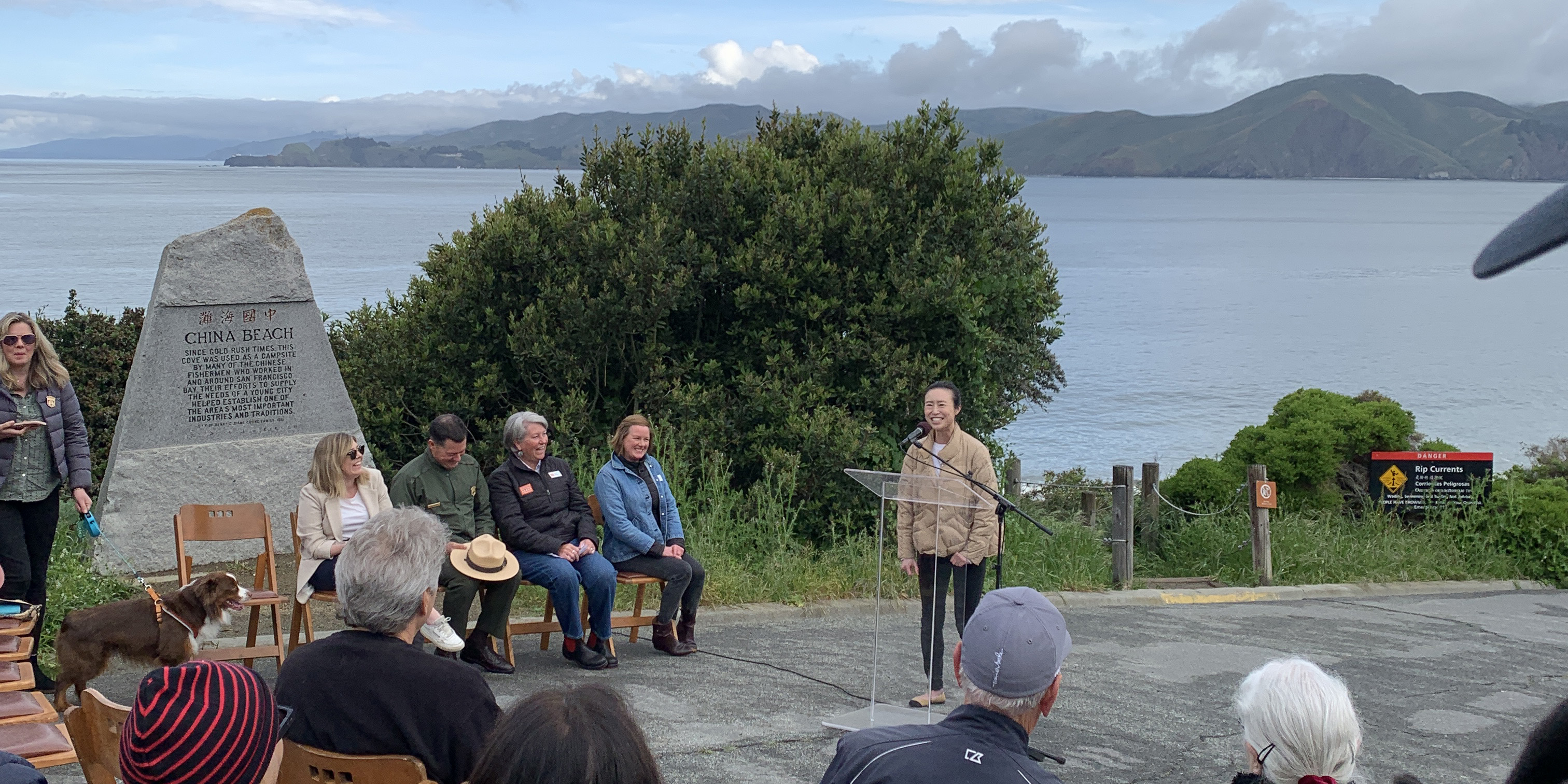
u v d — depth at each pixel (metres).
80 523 8.42
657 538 7.75
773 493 11.01
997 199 12.08
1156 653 8.57
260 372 9.84
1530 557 12.79
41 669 6.36
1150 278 119.94
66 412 6.62
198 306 9.51
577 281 10.97
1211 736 6.55
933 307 11.41
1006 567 10.83
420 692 3.45
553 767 2.41
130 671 6.77
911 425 11.62
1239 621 9.92
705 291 12.00
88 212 175.75
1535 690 7.96
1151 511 13.20
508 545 7.39
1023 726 3.07
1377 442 13.98
